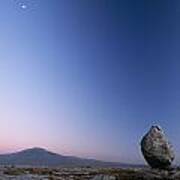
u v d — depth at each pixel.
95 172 65.94
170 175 53.00
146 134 56.72
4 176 61.69
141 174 55.97
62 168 75.31
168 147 55.28
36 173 67.31
